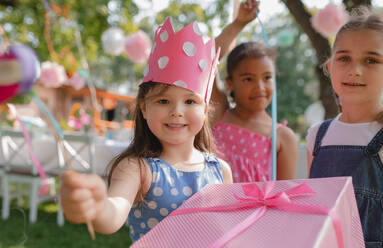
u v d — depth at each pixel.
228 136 1.28
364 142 0.94
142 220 0.82
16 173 2.98
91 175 0.47
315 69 1.88
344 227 0.60
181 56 0.79
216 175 0.91
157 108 0.79
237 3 1.35
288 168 1.27
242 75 1.24
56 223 2.95
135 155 0.84
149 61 0.85
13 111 0.55
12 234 2.61
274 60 1.28
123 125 6.78
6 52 0.35
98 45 5.22
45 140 2.96
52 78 2.22
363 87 0.91
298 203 0.60
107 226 0.57
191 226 0.58
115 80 15.80
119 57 14.44
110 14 5.08
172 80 0.78
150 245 0.55
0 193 3.35
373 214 0.88
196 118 0.80
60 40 4.65
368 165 0.91
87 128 3.29
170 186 0.82
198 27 0.83
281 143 1.27
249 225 0.56
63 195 0.44
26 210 3.32
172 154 0.86
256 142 1.24
